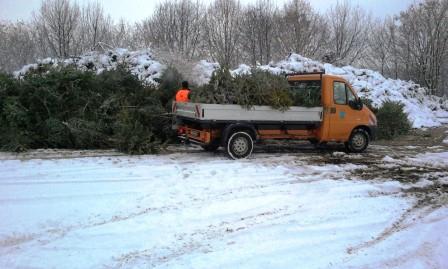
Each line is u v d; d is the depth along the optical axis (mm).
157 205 6746
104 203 6727
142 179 8195
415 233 5953
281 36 41812
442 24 42969
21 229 5539
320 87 11812
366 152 12625
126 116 11203
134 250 5086
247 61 41719
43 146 11031
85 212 6293
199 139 10750
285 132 11336
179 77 14000
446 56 43594
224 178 8516
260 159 10727
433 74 43469
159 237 5508
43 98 10953
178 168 9188
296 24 41531
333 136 11953
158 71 18797
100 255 4914
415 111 25156
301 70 25406
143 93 12492
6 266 4551
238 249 5215
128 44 41406
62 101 11281
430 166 10602
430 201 7594
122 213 6324
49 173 8344
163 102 13070
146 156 10516
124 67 13273
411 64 44750
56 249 5031
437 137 17266
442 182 8992
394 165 10562
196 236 5594
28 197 6848
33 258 4770
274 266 4773
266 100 10766
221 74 10695
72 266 4617
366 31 45406
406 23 44812
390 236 5820
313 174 9258
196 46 41844
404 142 15516
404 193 8078
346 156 11711
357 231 5965
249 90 10648
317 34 42562
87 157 9969
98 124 11219
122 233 5582
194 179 8367
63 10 38031
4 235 5320
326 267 4797
